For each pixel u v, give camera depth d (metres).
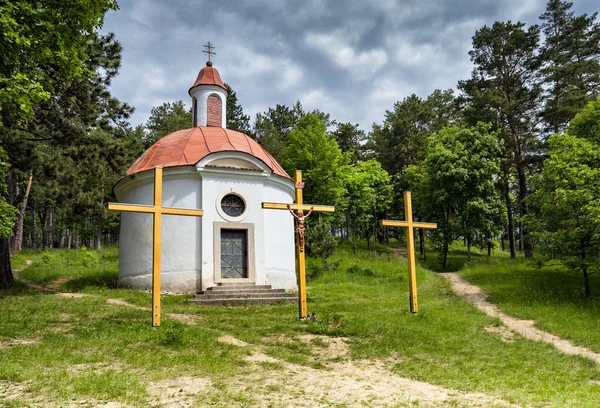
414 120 48.09
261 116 46.72
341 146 49.59
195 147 20.31
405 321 13.02
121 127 21.34
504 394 7.12
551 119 33.22
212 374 7.52
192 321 12.34
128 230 20.02
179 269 18.14
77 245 58.59
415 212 46.84
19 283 19.66
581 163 20.47
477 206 30.73
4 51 11.02
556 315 15.45
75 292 18.52
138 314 12.72
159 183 12.05
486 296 20.00
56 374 7.01
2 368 7.06
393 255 36.78
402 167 47.91
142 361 7.98
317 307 15.24
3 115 16.95
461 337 11.58
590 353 11.21
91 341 9.27
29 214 52.03
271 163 21.84
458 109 37.31
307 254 25.92
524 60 34.16
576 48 32.69
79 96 18.61
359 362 9.02
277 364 8.38
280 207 13.49
